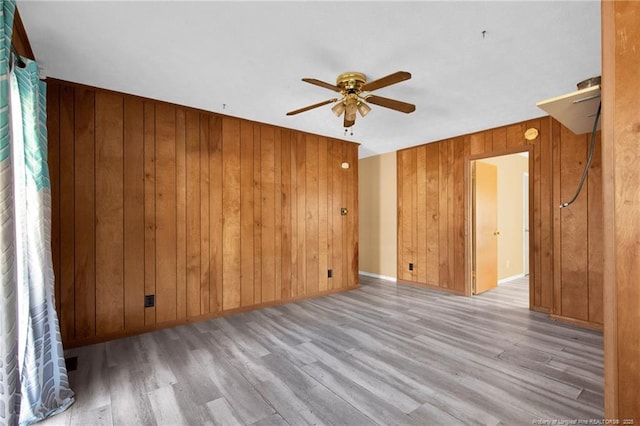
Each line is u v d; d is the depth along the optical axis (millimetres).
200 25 1894
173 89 2863
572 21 1837
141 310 3061
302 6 1720
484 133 4191
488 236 4754
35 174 1838
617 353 795
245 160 3764
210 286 3484
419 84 2699
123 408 1873
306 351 2629
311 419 1764
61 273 2707
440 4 1699
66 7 1715
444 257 4676
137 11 1756
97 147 2873
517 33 1955
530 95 2945
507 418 1761
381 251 5668
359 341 2836
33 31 1937
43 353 1851
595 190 3135
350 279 4828
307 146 4340
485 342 2801
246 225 3764
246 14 1786
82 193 2807
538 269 3732
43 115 2076
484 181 4668
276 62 2340
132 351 2641
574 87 2756
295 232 4203
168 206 3232
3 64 1278
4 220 1267
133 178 3043
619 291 792
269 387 2084
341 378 2193
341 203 4727
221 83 2721
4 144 1276
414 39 2025
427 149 4895
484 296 4422
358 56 2238
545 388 2057
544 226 3680
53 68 2453
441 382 2135
